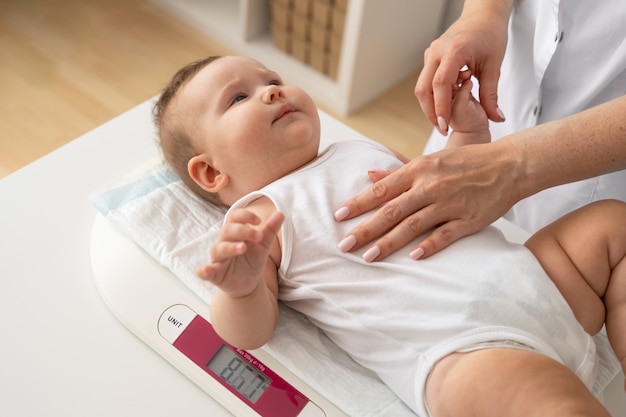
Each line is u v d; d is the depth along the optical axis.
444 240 0.87
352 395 0.85
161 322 0.90
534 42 1.11
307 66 2.24
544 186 0.90
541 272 0.86
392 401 0.86
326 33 2.10
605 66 1.04
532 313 0.82
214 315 0.83
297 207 0.93
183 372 0.88
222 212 1.04
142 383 0.86
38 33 2.28
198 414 0.84
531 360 0.76
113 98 2.11
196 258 0.94
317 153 1.06
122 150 1.16
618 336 0.86
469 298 0.83
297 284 0.90
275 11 2.20
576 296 0.87
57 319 0.92
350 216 0.91
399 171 0.91
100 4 2.43
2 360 0.87
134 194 1.03
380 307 0.85
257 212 0.94
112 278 0.94
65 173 1.11
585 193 1.13
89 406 0.83
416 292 0.85
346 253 0.89
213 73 1.03
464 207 0.88
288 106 1.01
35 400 0.83
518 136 0.91
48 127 1.99
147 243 0.95
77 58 2.21
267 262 0.91
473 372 0.77
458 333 0.81
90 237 1.03
